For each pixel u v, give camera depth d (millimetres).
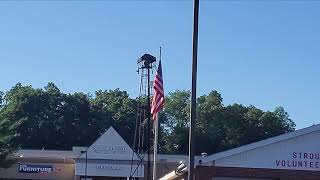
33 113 79812
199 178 24250
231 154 24641
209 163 24500
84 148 55000
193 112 15570
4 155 43000
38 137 78875
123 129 85875
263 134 86938
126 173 50438
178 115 91000
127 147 50938
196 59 15773
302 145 25188
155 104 27500
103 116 85938
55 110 82125
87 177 50438
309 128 25172
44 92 82125
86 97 88188
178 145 88375
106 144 50969
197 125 85938
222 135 86250
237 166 24641
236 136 86312
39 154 54562
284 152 25031
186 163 25812
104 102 90062
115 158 50688
